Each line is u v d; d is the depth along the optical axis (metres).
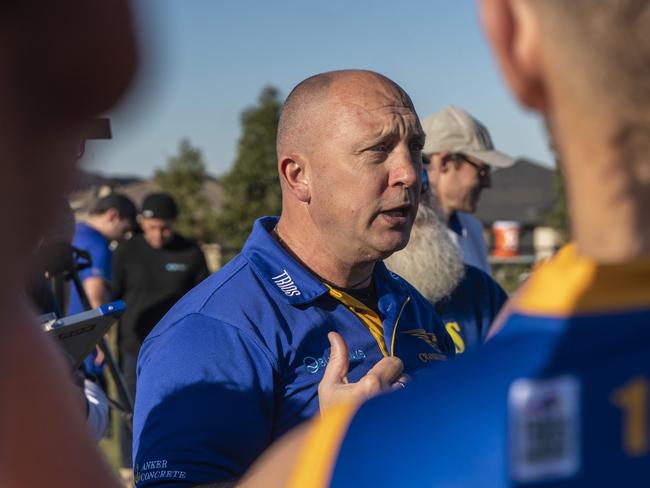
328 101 2.39
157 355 2.16
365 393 1.84
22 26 0.64
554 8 0.69
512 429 0.67
